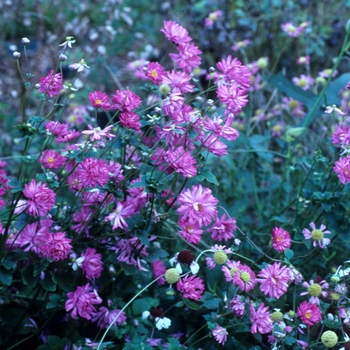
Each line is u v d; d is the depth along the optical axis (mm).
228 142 1695
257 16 2541
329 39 2576
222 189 1835
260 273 1241
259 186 1903
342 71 2559
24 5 2717
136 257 1325
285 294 1380
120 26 2744
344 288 1274
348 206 1382
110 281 1351
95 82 2471
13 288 1371
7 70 2518
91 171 1191
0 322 1328
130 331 1368
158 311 1285
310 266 1539
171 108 1256
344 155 1394
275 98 2291
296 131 1670
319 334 1271
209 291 1443
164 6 2760
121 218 1260
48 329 1386
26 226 1270
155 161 1272
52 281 1278
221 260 1222
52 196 1178
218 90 1241
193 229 1224
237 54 2541
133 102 1239
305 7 2541
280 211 1612
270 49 2539
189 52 1355
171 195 1296
